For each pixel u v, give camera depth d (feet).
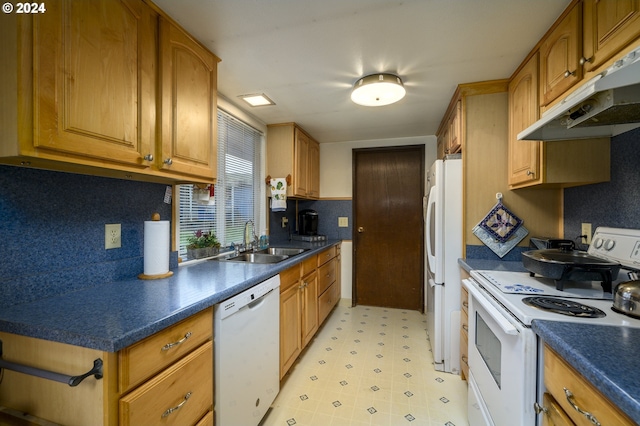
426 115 8.82
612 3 3.35
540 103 5.03
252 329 4.81
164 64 4.15
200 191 6.38
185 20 4.38
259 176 9.51
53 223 3.75
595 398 2.21
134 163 3.72
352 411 5.52
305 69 5.92
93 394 2.64
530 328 3.12
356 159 12.28
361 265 12.31
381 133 10.94
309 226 11.60
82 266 4.10
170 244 5.62
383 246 12.09
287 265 6.20
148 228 4.80
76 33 3.01
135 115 3.74
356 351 7.95
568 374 2.57
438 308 7.02
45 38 2.74
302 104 7.88
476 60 5.59
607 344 2.51
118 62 3.49
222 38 4.84
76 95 3.01
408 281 11.80
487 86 6.59
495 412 3.78
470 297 5.04
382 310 11.54
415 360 7.44
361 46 5.12
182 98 4.50
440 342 7.01
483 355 4.37
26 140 2.64
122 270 4.67
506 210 6.59
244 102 7.72
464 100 6.77
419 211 11.72
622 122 3.89
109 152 3.36
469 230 6.84
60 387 2.80
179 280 4.68
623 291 3.23
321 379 6.59
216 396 4.00
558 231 6.40
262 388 5.12
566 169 5.01
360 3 4.03
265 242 9.11
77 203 4.05
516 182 5.95
